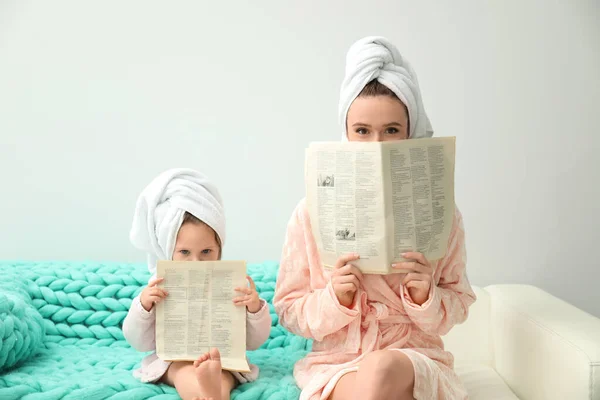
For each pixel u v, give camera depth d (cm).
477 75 214
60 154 218
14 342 154
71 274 194
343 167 145
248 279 163
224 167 218
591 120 215
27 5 215
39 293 189
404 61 160
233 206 219
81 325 188
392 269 146
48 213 219
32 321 169
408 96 154
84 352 177
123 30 215
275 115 217
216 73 216
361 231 145
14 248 220
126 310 189
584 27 213
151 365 157
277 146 218
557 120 215
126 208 219
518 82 214
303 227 162
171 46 216
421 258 146
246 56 216
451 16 213
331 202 147
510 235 218
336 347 158
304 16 215
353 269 148
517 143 216
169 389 150
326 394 143
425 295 149
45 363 166
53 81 216
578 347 144
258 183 219
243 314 157
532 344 163
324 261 152
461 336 194
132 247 220
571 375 143
